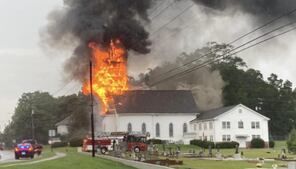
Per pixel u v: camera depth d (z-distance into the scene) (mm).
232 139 95000
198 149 82312
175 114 104312
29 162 34000
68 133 114812
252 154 59656
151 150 64062
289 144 59594
